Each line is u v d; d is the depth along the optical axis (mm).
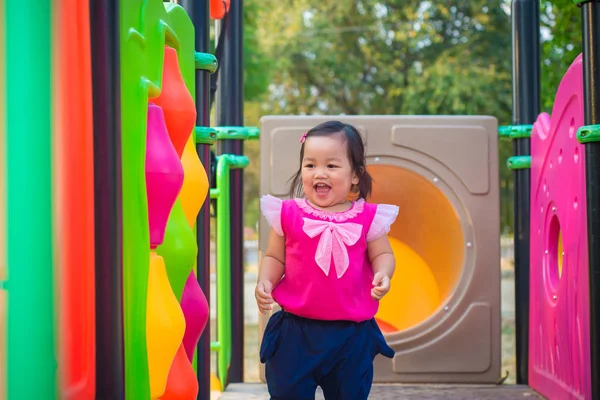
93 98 1394
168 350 1683
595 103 2041
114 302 1405
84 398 1384
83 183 1402
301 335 2184
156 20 1818
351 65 16672
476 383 3520
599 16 2043
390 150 3584
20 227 1286
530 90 3635
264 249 3504
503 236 14633
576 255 2641
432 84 14156
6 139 1285
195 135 2350
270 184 3539
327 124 2312
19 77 1292
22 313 1280
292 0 17078
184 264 1934
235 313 3639
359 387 2182
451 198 3572
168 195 1720
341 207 2283
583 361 2557
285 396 2191
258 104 18000
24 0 1287
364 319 2191
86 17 1397
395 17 16609
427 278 3924
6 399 1274
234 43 3656
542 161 3215
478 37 15242
